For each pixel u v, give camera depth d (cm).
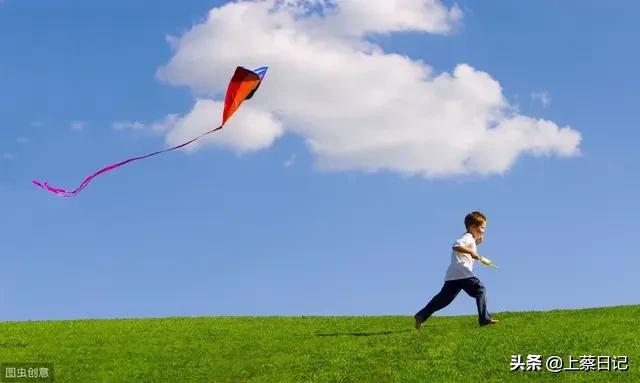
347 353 1434
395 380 1245
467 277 1653
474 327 1681
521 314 1916
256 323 1886
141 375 1320
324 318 1986
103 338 1647
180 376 1311
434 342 1498
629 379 1236
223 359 1426
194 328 1791
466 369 1305
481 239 1697
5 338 1655
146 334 1697
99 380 1295
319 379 1259
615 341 1474
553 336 1532
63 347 1545
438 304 1667
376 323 1853
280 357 1428
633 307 1931
